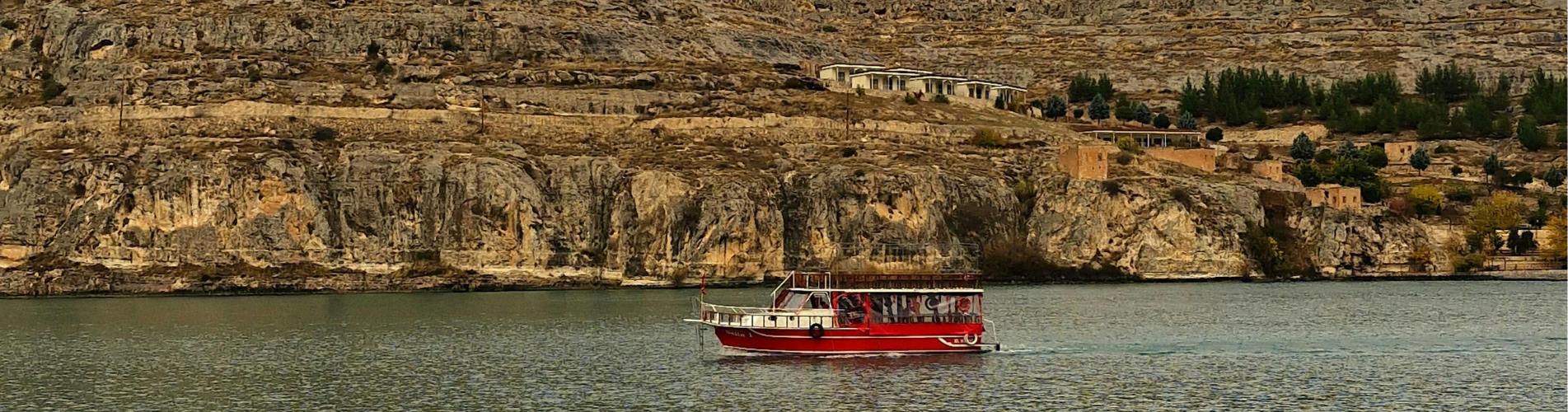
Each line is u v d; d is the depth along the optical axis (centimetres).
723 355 16150
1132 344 17388
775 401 13562
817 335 15612
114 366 16362
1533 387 14450
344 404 13912
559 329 19450
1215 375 15088
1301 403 13650
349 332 19412
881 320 15712
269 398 14238
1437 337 18400
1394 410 13312
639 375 15075
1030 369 15238
